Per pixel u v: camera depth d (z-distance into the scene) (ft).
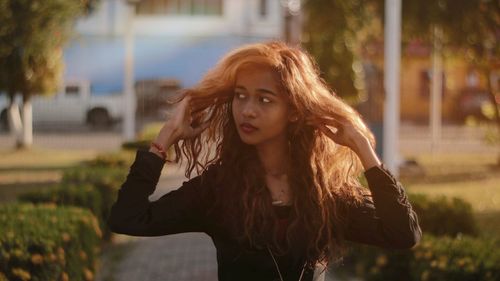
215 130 9.55
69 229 19.34
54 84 73.82
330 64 62.95
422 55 110.63
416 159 66.39
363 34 65.67
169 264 29.07
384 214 8.84
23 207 22.40
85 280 20.54
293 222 8.99
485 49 62.34
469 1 60.44
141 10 114.93
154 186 9.00
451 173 59.88
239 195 9.04
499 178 56.70
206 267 28.55
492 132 64.64
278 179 9.29
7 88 64.03
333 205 9.15
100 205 31.27
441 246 19.29
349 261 26.66
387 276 22.68
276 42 9.45
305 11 65.51
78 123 106.93
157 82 109.40
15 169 61.72
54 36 54.13
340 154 9.50
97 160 47.42
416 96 123.34
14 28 52.03
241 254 9.00
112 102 107.86
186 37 115.96
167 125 9.34
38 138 91.86
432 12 61.00
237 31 115.85
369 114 51.98
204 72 10.16
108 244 32.91
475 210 41.91
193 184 9.22
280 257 8.96
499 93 64.69
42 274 17.12
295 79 9.04
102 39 111.24
